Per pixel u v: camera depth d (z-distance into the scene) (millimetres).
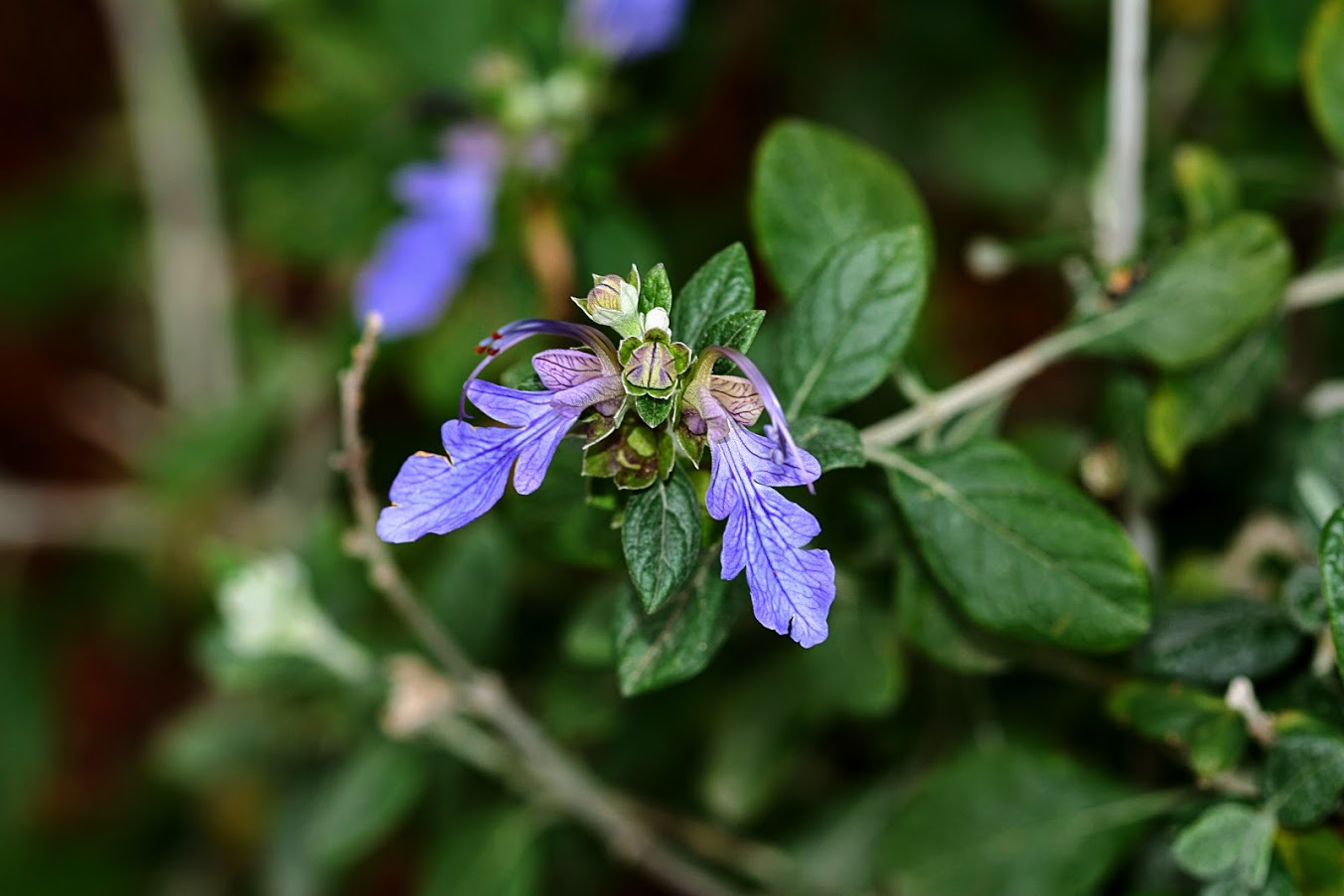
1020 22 530
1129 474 364
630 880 472
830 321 322
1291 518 375
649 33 414
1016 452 328
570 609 417
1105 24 500
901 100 541
